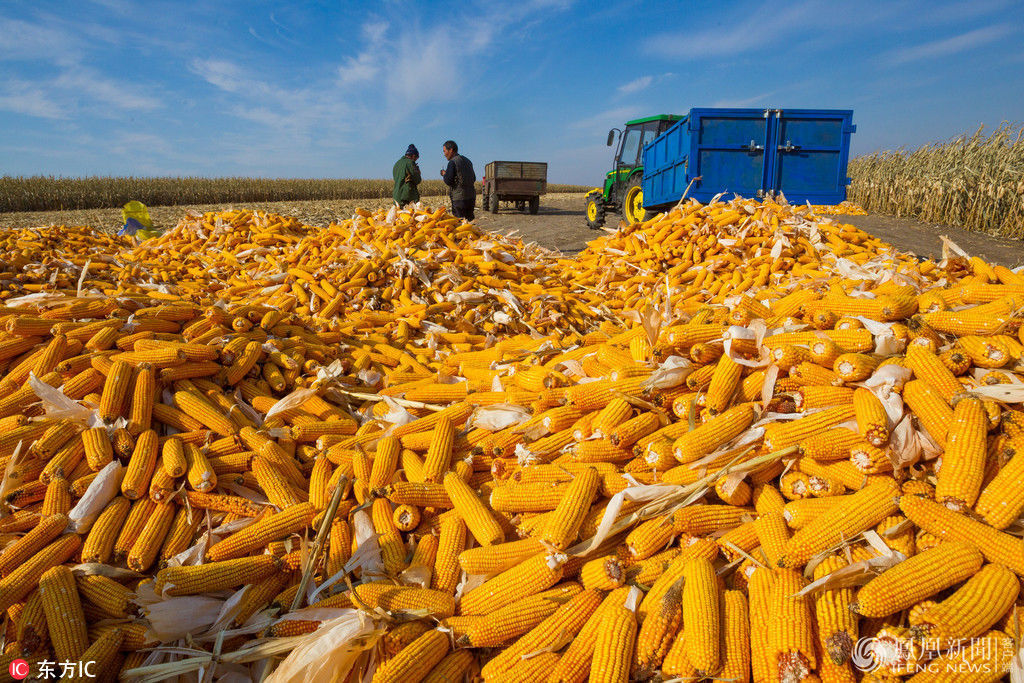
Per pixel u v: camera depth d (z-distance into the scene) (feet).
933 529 7.50
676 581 7.57
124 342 13.32
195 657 7.55
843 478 8.63
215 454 10.91
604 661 6.93
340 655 7.22
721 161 40.01
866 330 10.02
